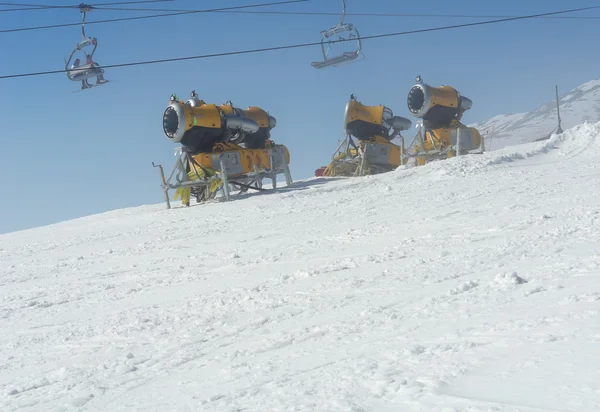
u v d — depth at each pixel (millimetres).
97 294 10898
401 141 32062
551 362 4051
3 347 7918
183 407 4664
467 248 10008
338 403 3998
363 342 5660
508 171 22750
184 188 26781
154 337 7324
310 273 9656
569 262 7734
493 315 5703
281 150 29891
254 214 20297
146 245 16812
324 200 21469
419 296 7223
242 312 7863
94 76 27016
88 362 6695
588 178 18234
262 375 5164
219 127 26844
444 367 4359
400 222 14539
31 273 14539
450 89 33250
